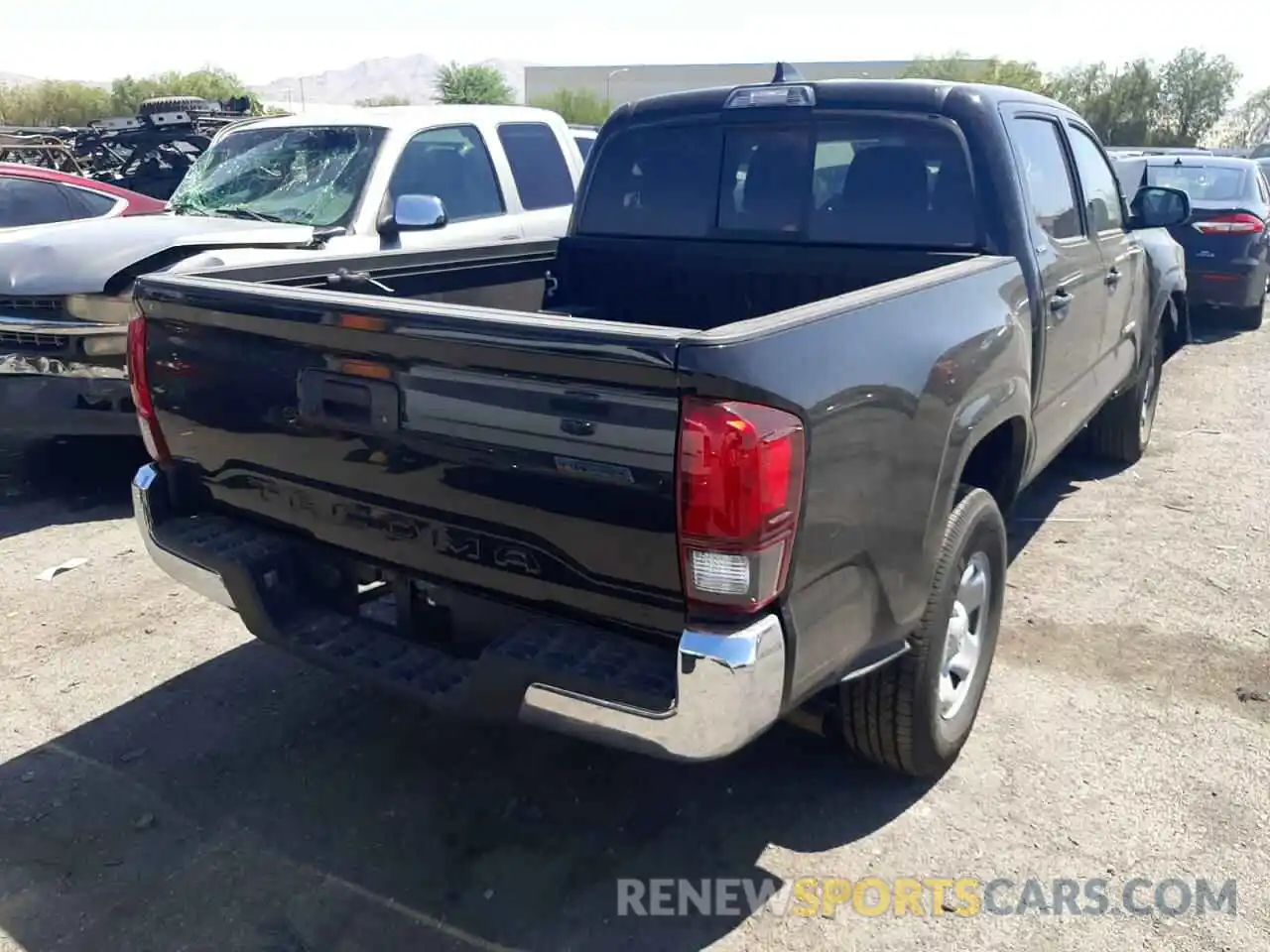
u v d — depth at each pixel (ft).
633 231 15.46
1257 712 12.84
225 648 14.48
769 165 14.21
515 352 8.05
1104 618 15.29
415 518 9.27
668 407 7.56
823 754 12.05
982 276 11.51
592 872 10.18
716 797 11.28
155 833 10.69
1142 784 11.43
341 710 12.92
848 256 13.65
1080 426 16.88
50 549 17.92
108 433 19.62
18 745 12.17
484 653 8.64
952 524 10.70
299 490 10.09
